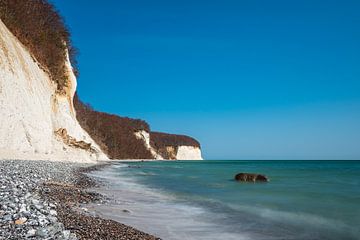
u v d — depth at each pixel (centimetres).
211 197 1662
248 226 1005
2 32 3234
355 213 1233
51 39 5009
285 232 939
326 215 1189
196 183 2525
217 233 913
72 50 6175
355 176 3569
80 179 2172
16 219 710
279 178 3231
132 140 13138
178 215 1148
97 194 1479
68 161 4197
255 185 2381
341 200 1566
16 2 4044
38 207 859
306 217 1152
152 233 875
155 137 16338
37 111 3534
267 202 1495
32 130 3266
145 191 1859
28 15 4341
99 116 12338
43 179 1662
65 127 4966
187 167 6494
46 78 4450
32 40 4338
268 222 1064
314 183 2584
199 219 1091
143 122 14325
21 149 2939
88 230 758
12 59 3192
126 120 13750
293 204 1442
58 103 4956
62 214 884
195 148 17938
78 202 1191
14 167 1897
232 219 1102
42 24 4766
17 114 2959
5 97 2783
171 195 1711
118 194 1634
